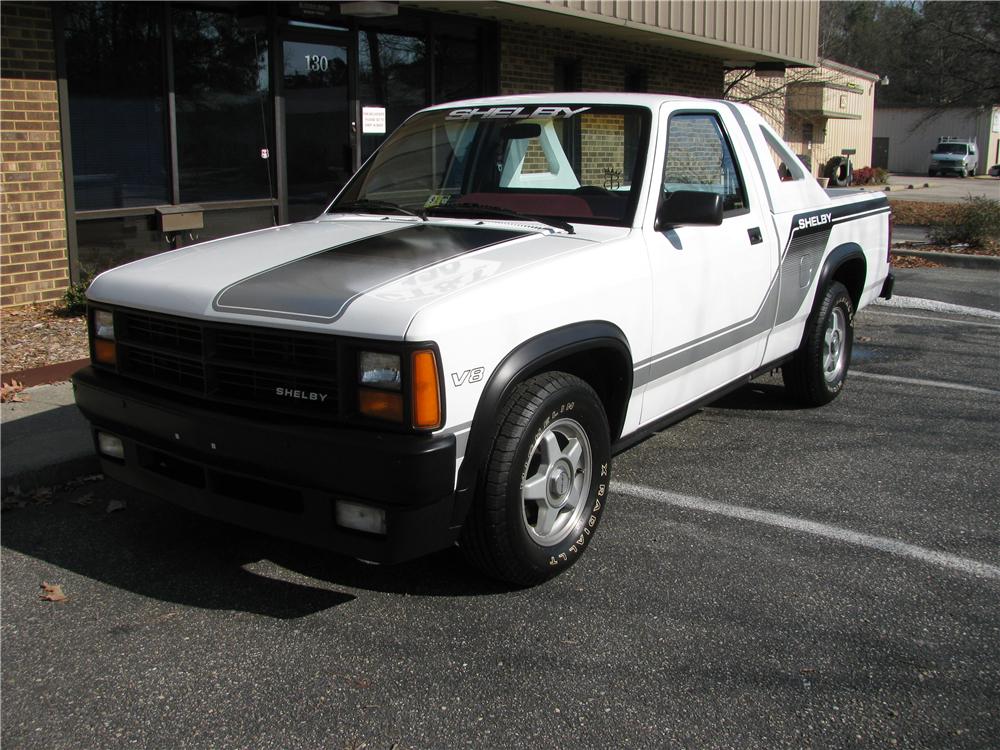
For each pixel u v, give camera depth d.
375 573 3.85
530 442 3.42
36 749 2.75
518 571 3.57
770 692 3.02
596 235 4.02
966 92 20.02
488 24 11.88
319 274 3.49
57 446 4.92
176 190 9.06
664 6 12.66
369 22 10.54
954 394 6.53
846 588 3.71
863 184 37.66
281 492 3.32
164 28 8.77
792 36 16.42
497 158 4.60
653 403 4.33
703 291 4.46
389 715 2.90
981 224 13.66
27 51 7.83
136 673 3.13
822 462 5.14
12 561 3.95
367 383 3.08
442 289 3.24
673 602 3.59
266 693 3.02
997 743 2.77
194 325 3.42
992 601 3.61
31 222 8.04
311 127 10.20
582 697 2.99
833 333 6.11
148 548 4.09
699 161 4.66
